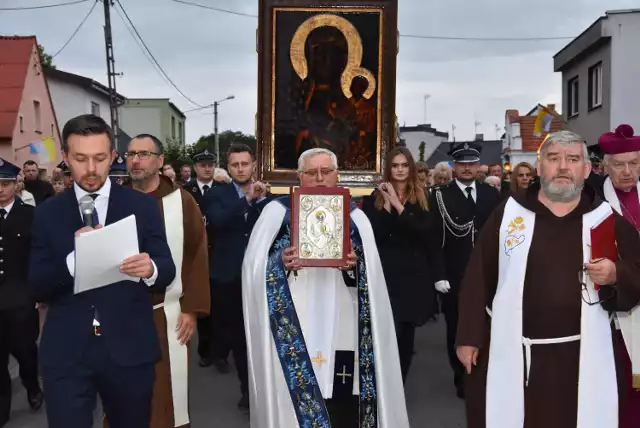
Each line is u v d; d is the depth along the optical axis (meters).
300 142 7.52
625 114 18.88
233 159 6.21
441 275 5.68
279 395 3.94
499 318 3.42
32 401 5.94
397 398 4.08
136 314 3.15
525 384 3.38
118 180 6.09
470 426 3.61
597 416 3.27
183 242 4.36
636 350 3.72
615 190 4.59
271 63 7.45
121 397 3.12
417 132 53.28
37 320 5.89
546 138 3.45
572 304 3.32
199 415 5.85
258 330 3.99
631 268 3.24
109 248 2.94
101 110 32.56
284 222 4.12
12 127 21.06
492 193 6.36
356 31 7.42
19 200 5.92
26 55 22.83
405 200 5.57
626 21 18.66
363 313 4.04
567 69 22.69
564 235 3.38
